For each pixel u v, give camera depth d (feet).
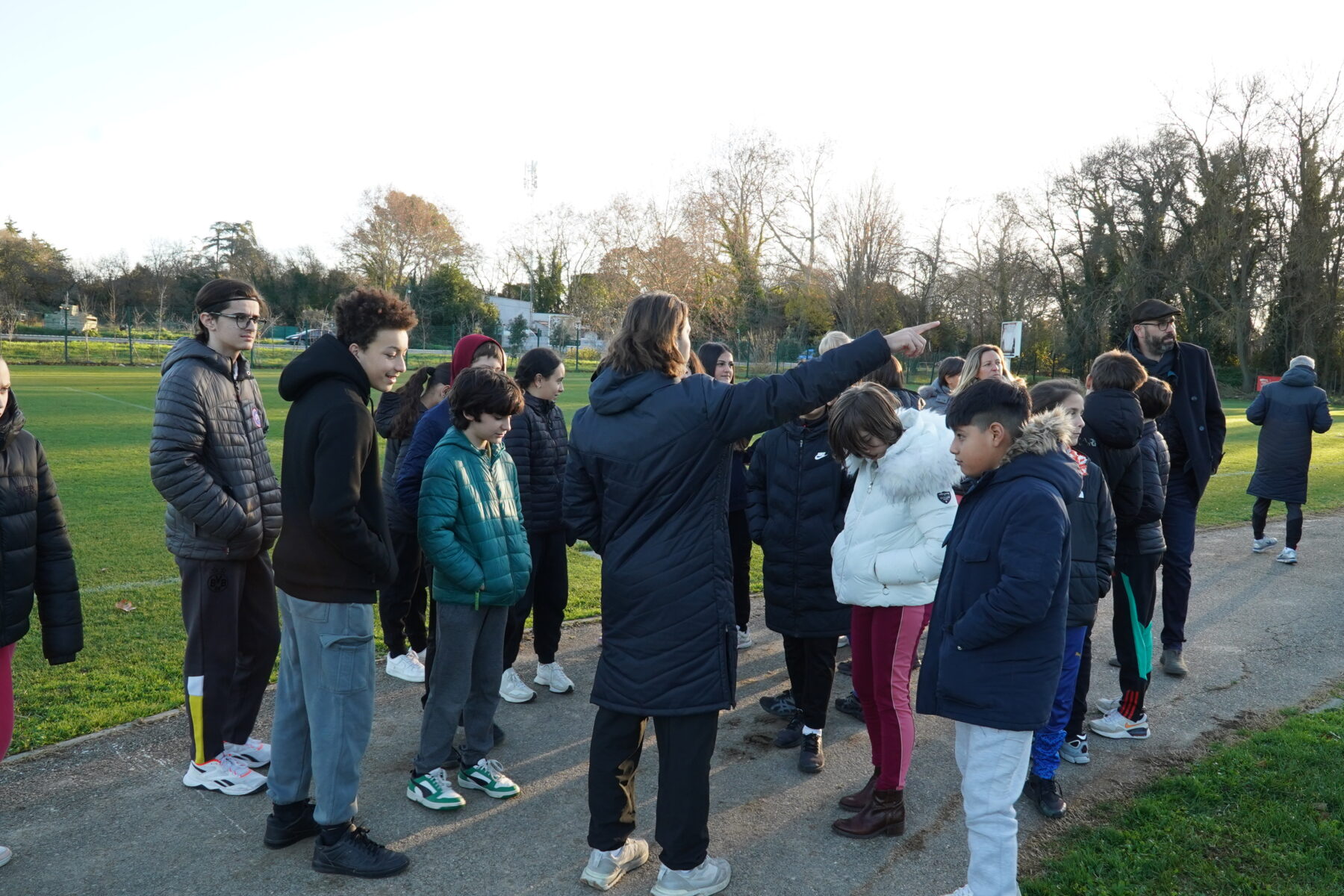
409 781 11.73
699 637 8.66
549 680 15.16
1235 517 32.63
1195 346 16.69
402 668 15.62
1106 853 10.02
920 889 9.63
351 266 221.05
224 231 236.63
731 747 13.34
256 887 9.42
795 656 13.37
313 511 9.03
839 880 9.80
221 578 11.28
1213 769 12.14
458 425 11.14
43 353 132.98
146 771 11.93
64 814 10.80
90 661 15.84
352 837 9.71
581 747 13.11
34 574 10.00
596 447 8.99
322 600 9.38
